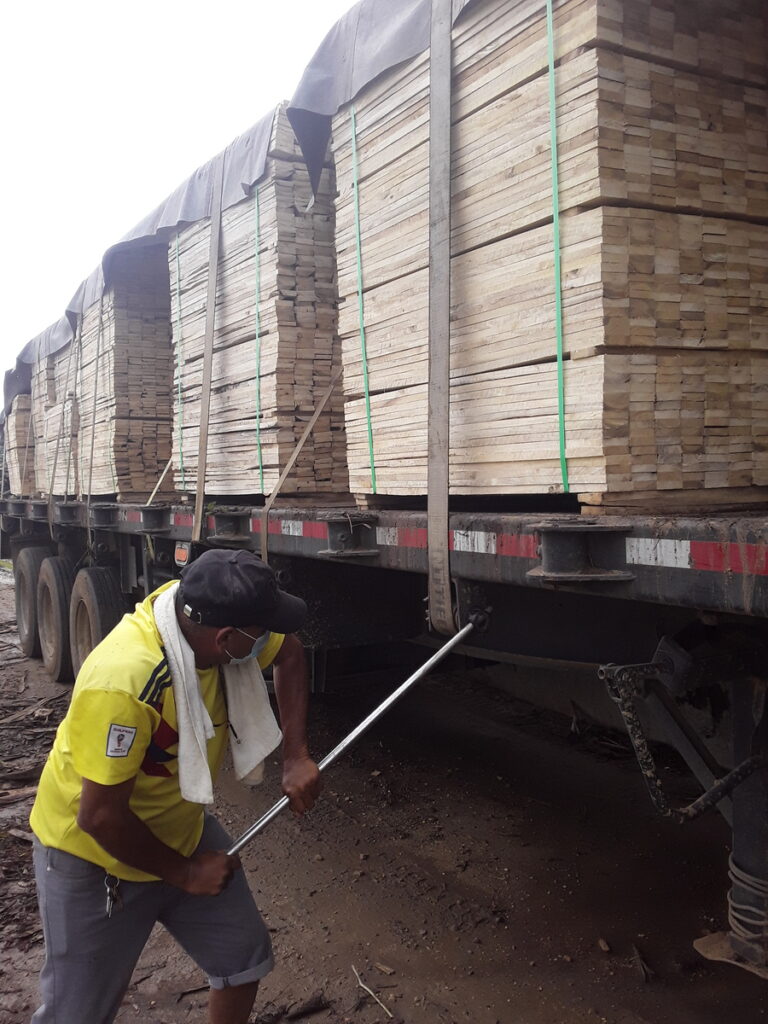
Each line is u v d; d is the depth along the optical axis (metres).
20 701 6.51
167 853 1.86
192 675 1.81
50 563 7.15
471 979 2.82
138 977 2.86
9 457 9.92
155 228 5.30
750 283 2.57
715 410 2.50
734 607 1.83
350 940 3.07
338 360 4.18
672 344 2.41
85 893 1.88
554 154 2.41
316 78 3.48
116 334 6.01
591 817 4.05
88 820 1.72
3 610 10.88
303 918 3.23
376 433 3.25
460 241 2.79
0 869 3.62
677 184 2.43
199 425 4.73
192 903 2.03
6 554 10.12
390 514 3.00
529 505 3.10
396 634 4.04
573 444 2.40
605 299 2.30
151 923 1.98
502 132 2.59
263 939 2.09
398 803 4.27
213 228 4.46
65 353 7.58
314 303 4.12
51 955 1.90
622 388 2.34
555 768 4.69
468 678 6.21
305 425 4.11
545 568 2.19
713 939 2.60
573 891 3.38
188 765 1.79
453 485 2.85
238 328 4.39
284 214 4.03
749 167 2.57
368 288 3.26
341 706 5.78
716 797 2.19
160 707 1.78
